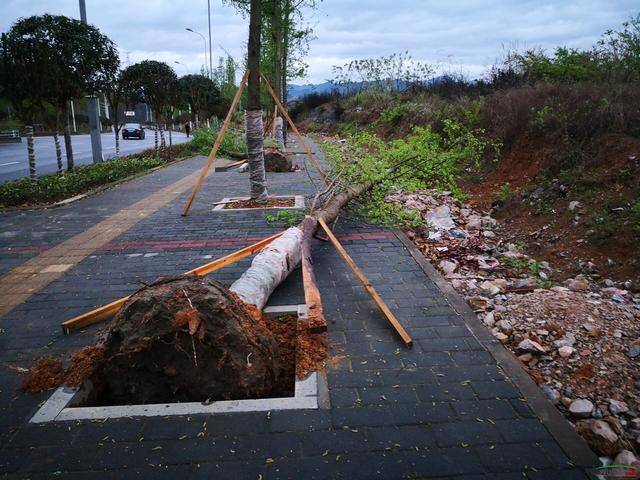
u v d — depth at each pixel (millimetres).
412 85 24172
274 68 22125
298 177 14055
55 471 2787
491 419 3145
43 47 11500
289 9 19344
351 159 10398
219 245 7023
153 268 6117
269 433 3051
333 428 3082
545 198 7797
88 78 13164
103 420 3209
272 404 3322
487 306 4812
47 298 5270
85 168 14625
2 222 8898
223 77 40844
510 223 7914
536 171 8734
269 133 23734
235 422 3156
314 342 4043
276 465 2787
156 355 3465
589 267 5777
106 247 7082
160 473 2750
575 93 9289
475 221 8016
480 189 9883
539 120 9312
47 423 3193
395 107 21891
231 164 16938
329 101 39750
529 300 4754
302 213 8547
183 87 25781
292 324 4527
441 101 17719
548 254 6477
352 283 5422
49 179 11969
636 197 6445
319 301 4406
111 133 54125
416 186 9453
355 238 7172
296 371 3695
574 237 6520
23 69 11398
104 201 10766
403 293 5125
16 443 3021
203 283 3584
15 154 25094
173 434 3062
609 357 3779
